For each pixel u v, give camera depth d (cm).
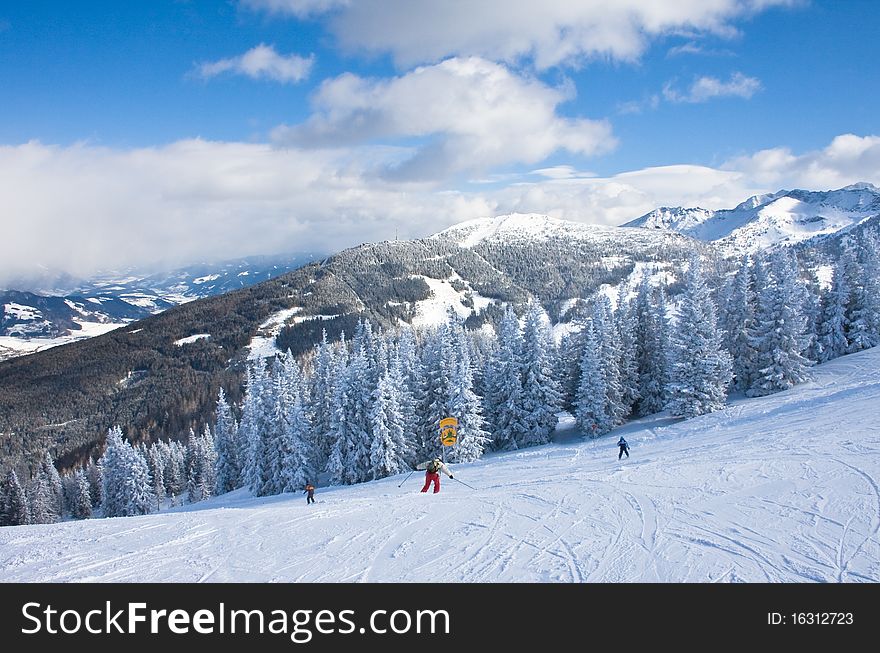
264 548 1532
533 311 5381
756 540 1262
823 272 12444
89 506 8762
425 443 5344
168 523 1975
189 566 1420
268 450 5484
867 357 5244
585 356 5194
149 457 9819
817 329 6016
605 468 2617
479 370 6019
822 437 2448
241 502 5144
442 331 5819
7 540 1842
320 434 5866
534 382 5266
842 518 1351
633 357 5684
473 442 4881
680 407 4731
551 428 5388
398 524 1670
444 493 2202
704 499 1642
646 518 1509
